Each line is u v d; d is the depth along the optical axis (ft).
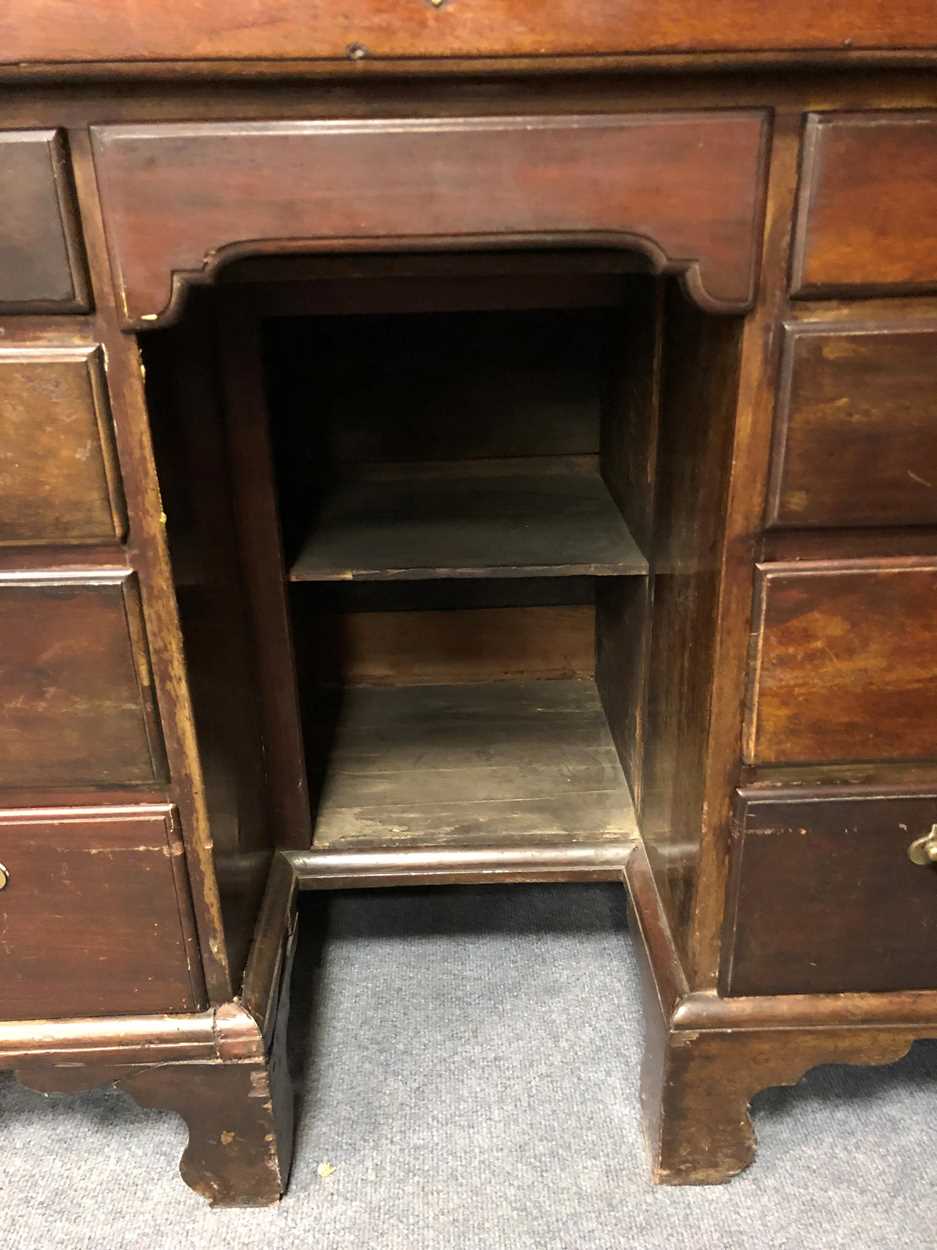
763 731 2.53
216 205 2.06
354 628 4.57
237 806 3.07
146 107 2.01
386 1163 3.14
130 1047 2.83
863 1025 2.86
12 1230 2.97
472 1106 3.33
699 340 2.60
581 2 1.90
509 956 3.98
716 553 2.45
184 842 2.65
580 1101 3.34
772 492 2.30
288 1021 3.59
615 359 3.85
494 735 4.25
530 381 4.13
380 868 3.55
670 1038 2.85
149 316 2.13
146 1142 3.26
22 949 2.74
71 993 2.81
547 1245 2.89
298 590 3.79
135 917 2.72
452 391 4.13
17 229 2.04
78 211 2.06
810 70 1.99
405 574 3.34
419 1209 3.00
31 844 2.62
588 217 2.09
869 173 2.06
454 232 2.11
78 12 1.87
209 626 2.79
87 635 2.40
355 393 4.10
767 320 2.18
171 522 2.40
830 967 2.82
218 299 2.93
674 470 2.95
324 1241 2.92
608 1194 3.04
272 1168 2.98
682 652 2.89
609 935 4.09
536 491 4.07
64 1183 3.12
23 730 2.49
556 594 4.56
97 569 2.36
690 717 2.80
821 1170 3.12
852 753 2.56
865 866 2.70
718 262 2.13
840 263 2.12
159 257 2.09
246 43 1.90
